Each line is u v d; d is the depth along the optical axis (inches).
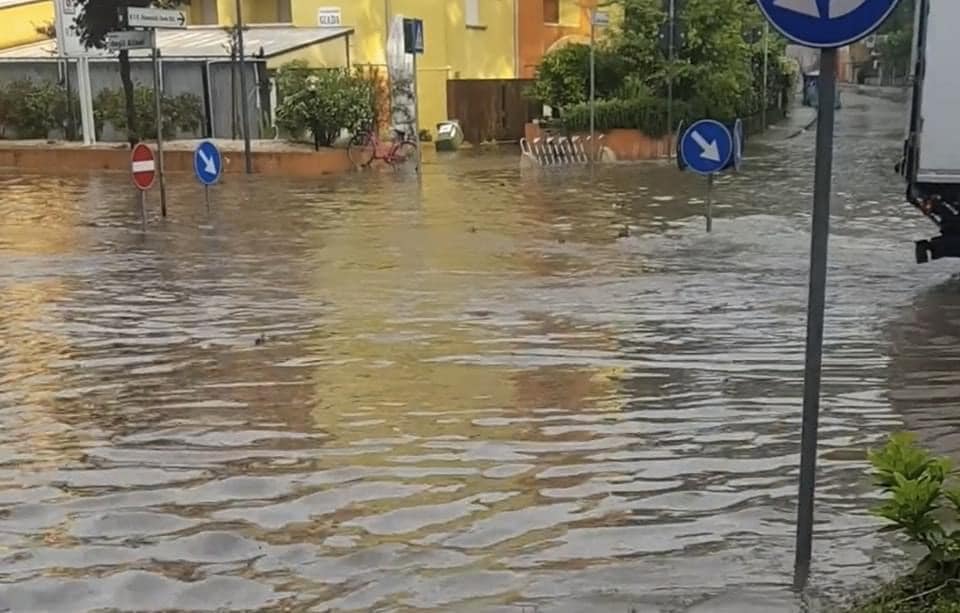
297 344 378.9
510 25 1753.2
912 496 174.4
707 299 451.8
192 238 647.8
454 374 337.1
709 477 246.5
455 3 1592.0
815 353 182.4
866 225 692.1
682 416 293.3
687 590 185.5
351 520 223.5
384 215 750.5
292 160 1087.6
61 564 203.9
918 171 457.1
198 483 246.1
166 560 205.2
